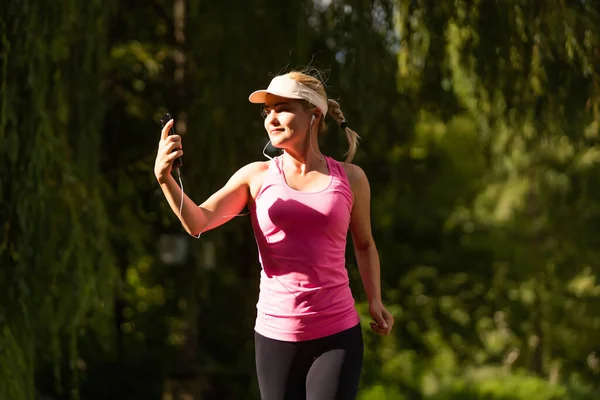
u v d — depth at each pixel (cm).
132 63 1248
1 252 798
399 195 1461
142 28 1263
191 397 1273
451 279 1808
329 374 358
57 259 823
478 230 2200
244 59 1078
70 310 838
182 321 1292
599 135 1083
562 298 2250
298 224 356
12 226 801
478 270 1838
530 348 2328
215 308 1342
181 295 1250
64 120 854
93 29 909
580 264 2150
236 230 1224
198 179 1141
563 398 1783
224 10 1064
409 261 1658
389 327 399
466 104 1223
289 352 364
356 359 365
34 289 806
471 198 2230
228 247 1321
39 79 807
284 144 360
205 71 1095
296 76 363
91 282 853
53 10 829
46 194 809
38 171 803
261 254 370
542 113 1023
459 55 1047
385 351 1714
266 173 368
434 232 1739
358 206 378
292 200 357
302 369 366
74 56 905
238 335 1351
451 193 2109
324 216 356
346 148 1110
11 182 796
